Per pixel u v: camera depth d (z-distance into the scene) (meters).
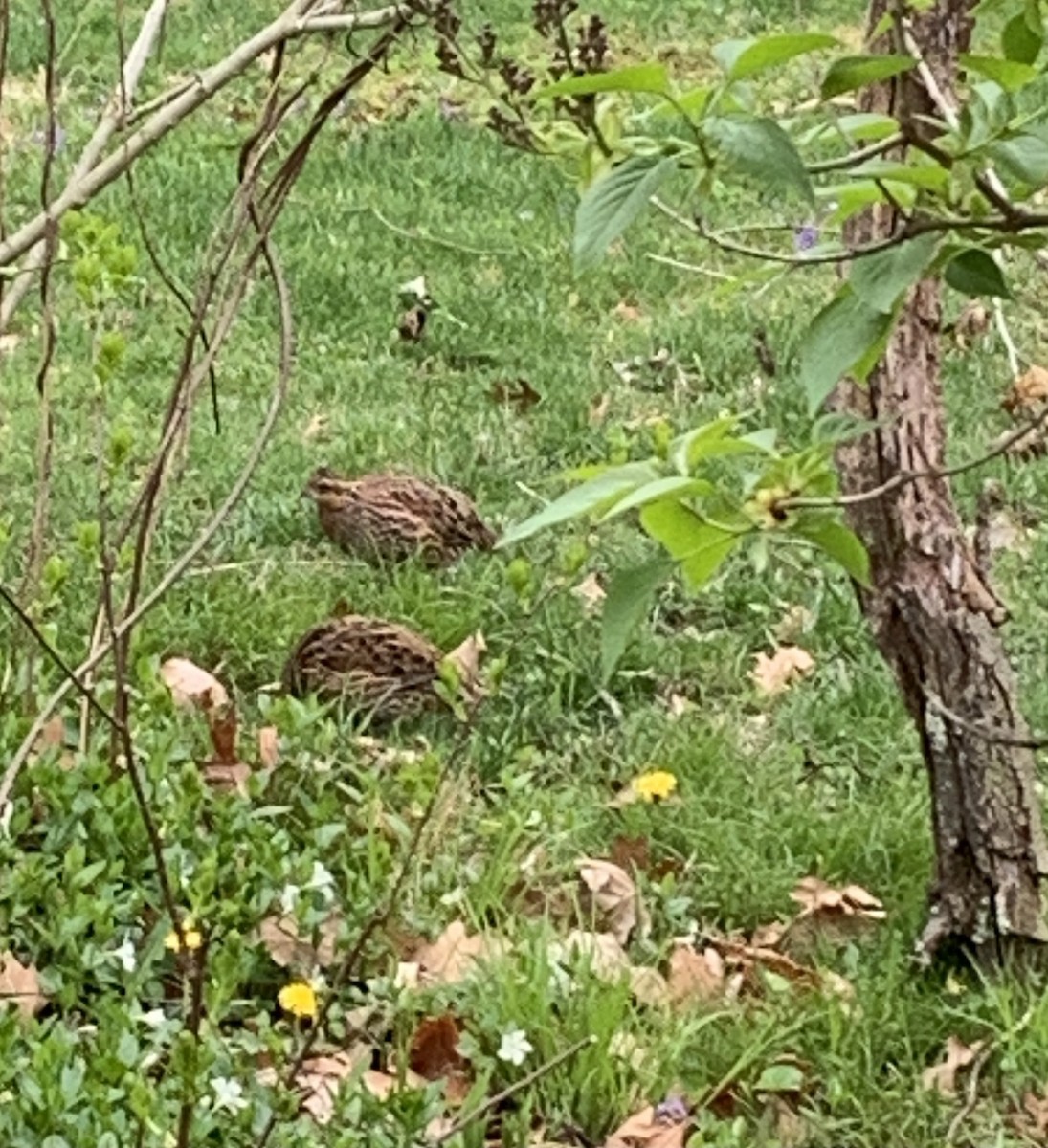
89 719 3.65
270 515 5.02
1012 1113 3.04
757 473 1.98
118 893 3.30
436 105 9.00
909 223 1.69
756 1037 3.11
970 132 1.67
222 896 3.25
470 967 3.27
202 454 5.39
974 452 5.46
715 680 4.40
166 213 7.40
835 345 1.74
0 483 5.19
